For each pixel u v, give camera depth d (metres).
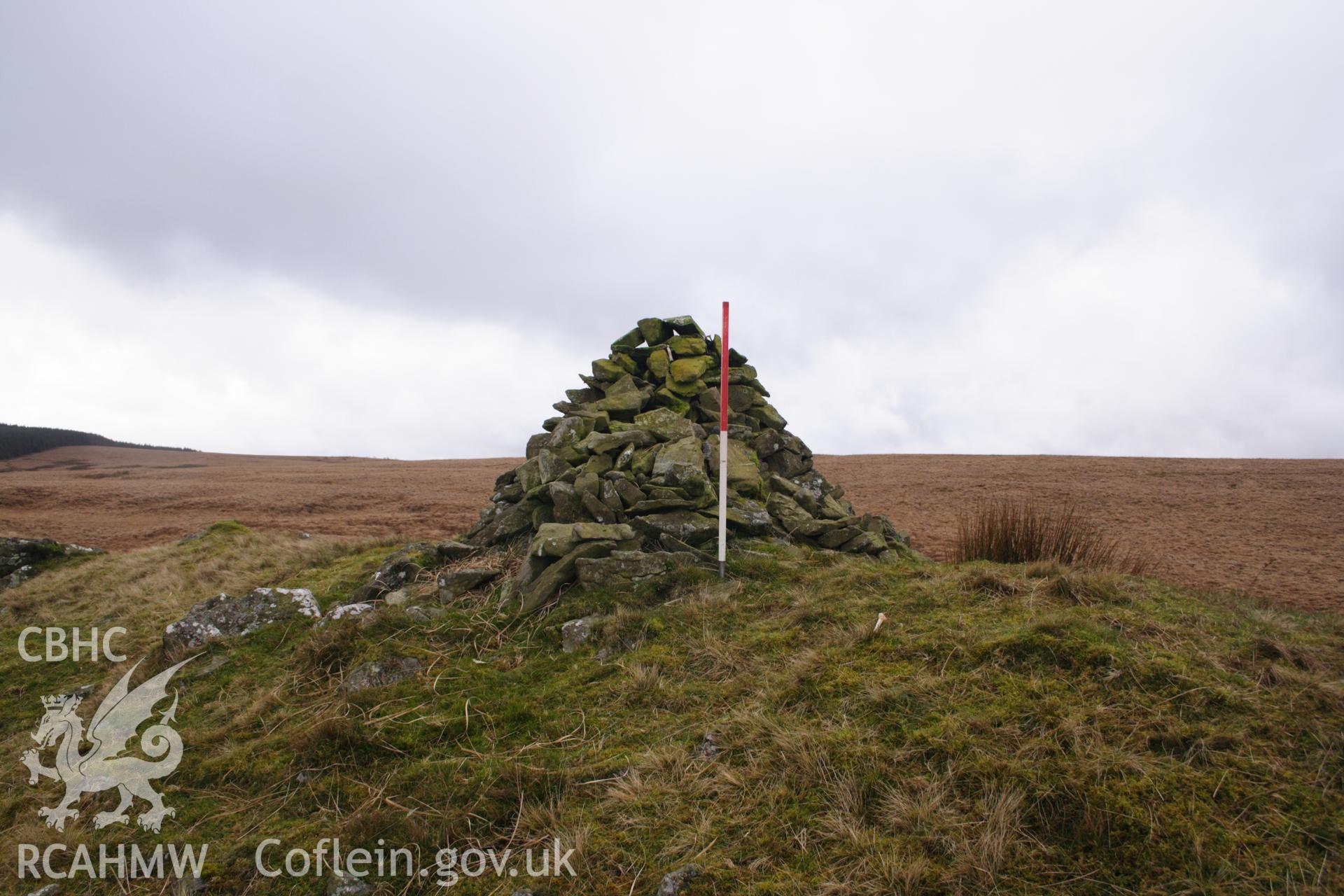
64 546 12.26
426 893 3.28
